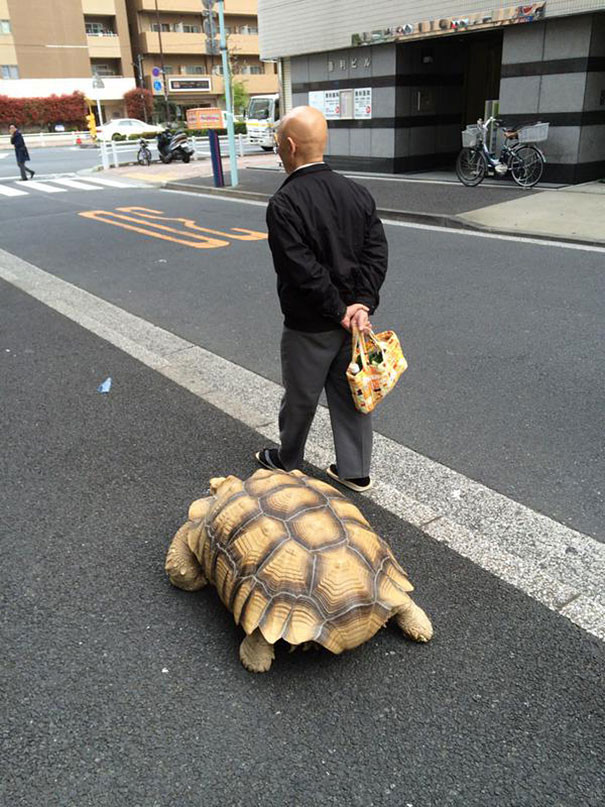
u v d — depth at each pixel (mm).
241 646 2408
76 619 2648
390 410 4500
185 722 2195
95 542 3135
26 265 9227
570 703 2254
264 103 27578
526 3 12773
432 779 2002
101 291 7746
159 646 2512
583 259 8375
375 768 2037
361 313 2977
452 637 2541
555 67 12945
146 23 56250
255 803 1937
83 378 5160
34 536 3178
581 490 3494
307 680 2357
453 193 13328
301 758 2070
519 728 2164
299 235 2840
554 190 12891
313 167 2885
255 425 4301
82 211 14375
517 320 6207
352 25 16219
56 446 4066
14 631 2582
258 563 2312
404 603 2361
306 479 2691
